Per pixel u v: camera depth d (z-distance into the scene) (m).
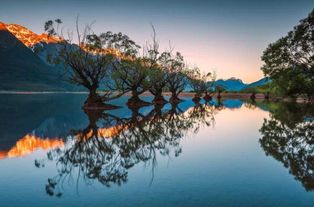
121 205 8.53
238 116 37.81
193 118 35.25
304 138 20.58
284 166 12.95
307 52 46.06
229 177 11.27
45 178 11.40
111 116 37.25
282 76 52.72
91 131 24.39
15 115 38.50
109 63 47.50
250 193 9.48
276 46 48.81
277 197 9.12
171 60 66.75
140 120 32.69
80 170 12.57
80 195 9.45
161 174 11.80
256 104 68.69
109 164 13.56
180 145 18.27
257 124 29.08
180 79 82.88
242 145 18.14
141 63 54.69
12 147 17.70
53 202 8.84
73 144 18.67
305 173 11.84
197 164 13.39
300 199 8.96
